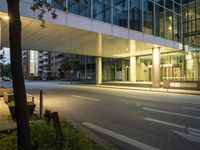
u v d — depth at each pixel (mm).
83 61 61906
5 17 15086
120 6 22500
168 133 7312
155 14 27484
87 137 6363
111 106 13273
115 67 49906
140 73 43531
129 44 27031
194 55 34875
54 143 5219
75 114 10836
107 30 20891
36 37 22203
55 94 21469
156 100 16047
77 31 19344
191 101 15500
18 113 4652
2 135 6445
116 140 6648
